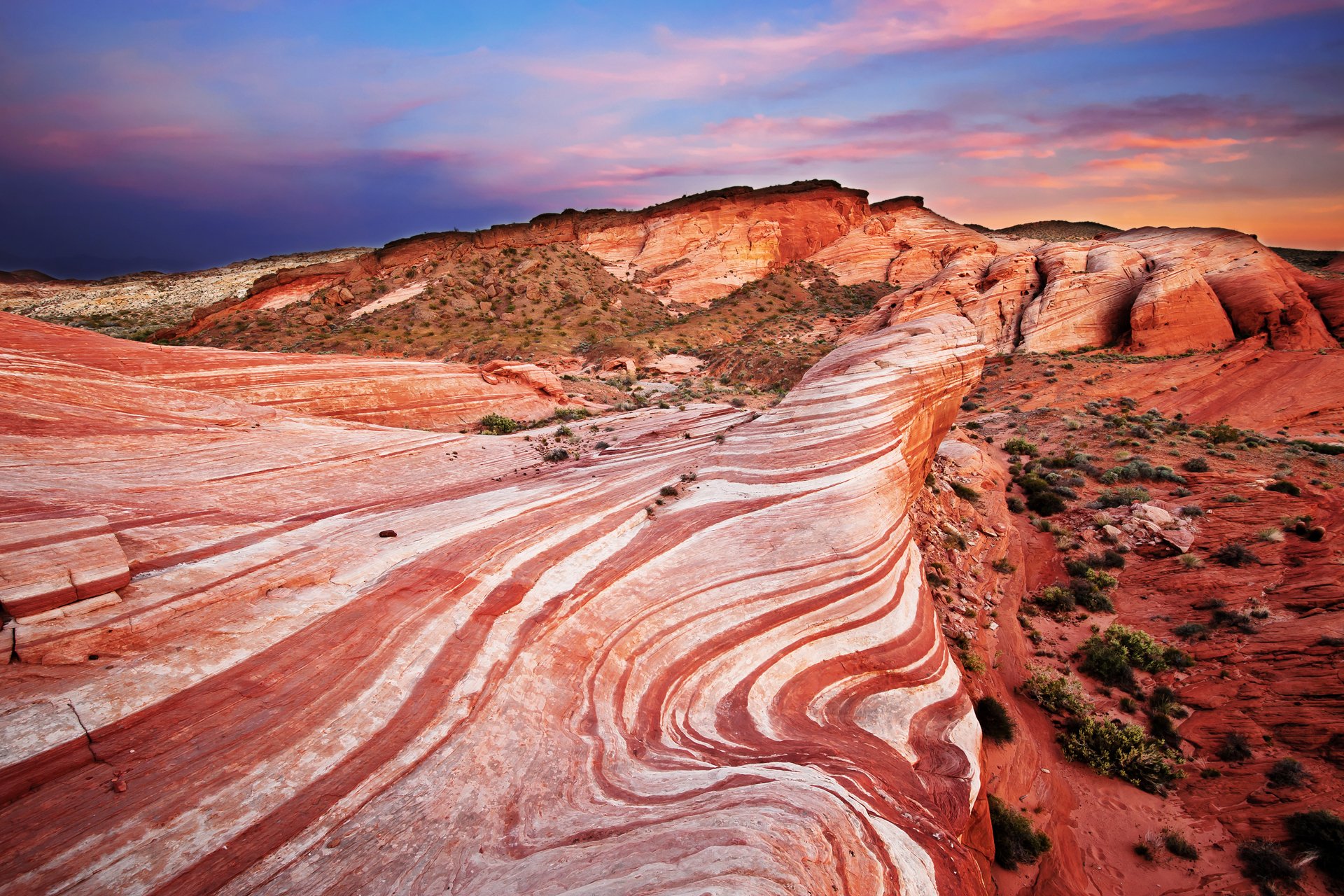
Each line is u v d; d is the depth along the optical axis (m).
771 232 108.56
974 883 7.37
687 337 77.75
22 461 12.19
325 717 7.03
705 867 5.05
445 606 9.70
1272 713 15.19
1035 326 59.75
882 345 21.41
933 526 23.39
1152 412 39.03
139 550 9.12
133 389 18.92
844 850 5.78
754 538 14.27
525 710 8.28
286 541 11.12
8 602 6.58
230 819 5.56
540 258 100.94
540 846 5.94
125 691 6.42
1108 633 18.80
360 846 5.70
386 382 29.52
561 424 30.70
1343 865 11.91
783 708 10.55
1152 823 13.69
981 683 16.98
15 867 4.64
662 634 11.16
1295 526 21.52
